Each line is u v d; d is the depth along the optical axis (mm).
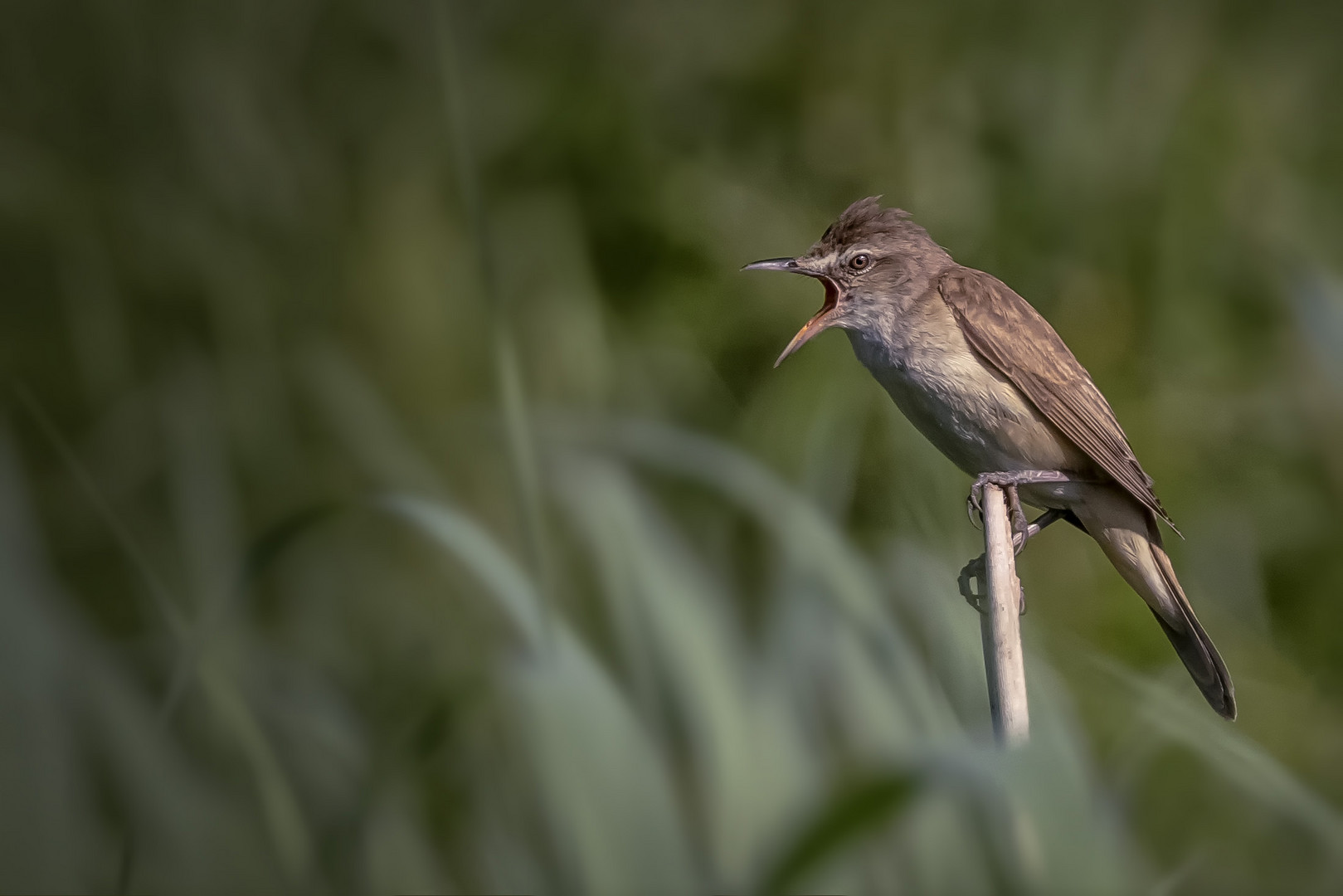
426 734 5977
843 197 14602
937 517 8828
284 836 6332
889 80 15055
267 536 6230
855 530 9883
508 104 14445
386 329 12570
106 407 12008
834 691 6207
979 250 14500
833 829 4391
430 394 12312
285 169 13688
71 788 5902
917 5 15414
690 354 13617
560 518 8891
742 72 15141
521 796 6547
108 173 13602
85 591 10234
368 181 13688
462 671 8133
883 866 5410
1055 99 15102
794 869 4379
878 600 6551
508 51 14828
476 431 10602
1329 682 12375
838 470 8227
